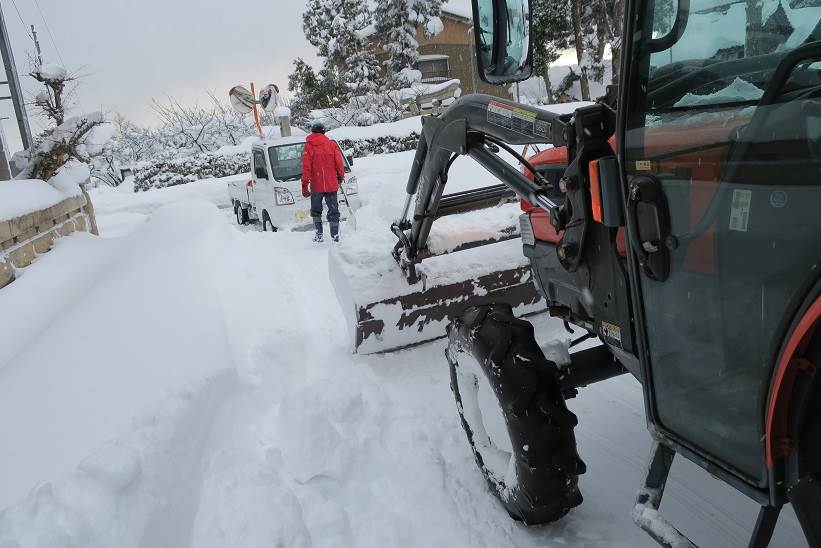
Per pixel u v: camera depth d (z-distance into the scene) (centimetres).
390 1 2705
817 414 128
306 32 3262
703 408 162
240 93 1537
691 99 150
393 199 909
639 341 180
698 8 149
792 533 216
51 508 199
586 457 279
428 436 305
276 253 738
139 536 205
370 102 2769
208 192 1766
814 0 139
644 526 168
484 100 258
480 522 241
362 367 382
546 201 225
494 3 202
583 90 2470
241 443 294
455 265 387
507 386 209
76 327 387
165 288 454
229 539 229
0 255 515
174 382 297
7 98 1305
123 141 3209
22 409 285
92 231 842
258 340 414
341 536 238
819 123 121
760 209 134
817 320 120
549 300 270
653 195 161
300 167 998
